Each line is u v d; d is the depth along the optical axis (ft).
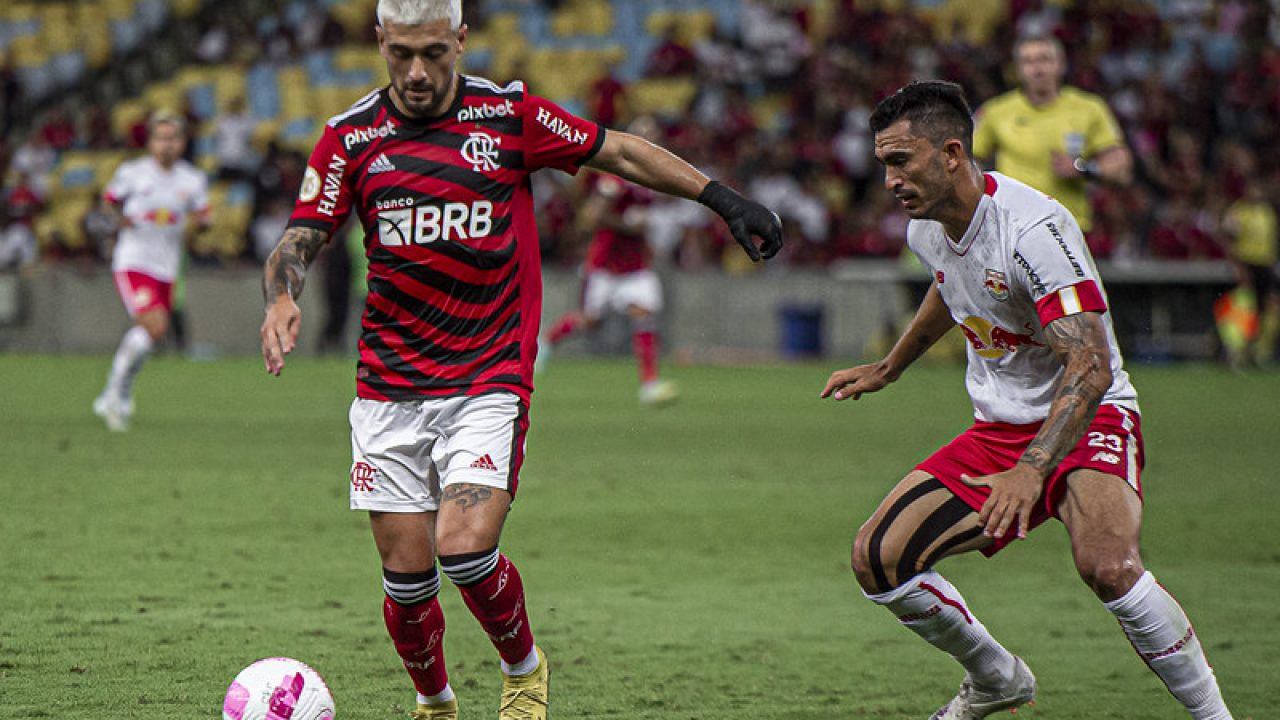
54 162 316.60
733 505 106.01
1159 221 284.41
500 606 48.24
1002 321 49.93
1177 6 341.62
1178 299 268.21
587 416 170.50
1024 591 79.71
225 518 95.91
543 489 112.57
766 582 80.07
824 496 110.83
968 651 51.42
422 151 48.01
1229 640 67.82
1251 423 170.30
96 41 350.43
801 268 279.28
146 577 77.10
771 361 270.05
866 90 307.58
